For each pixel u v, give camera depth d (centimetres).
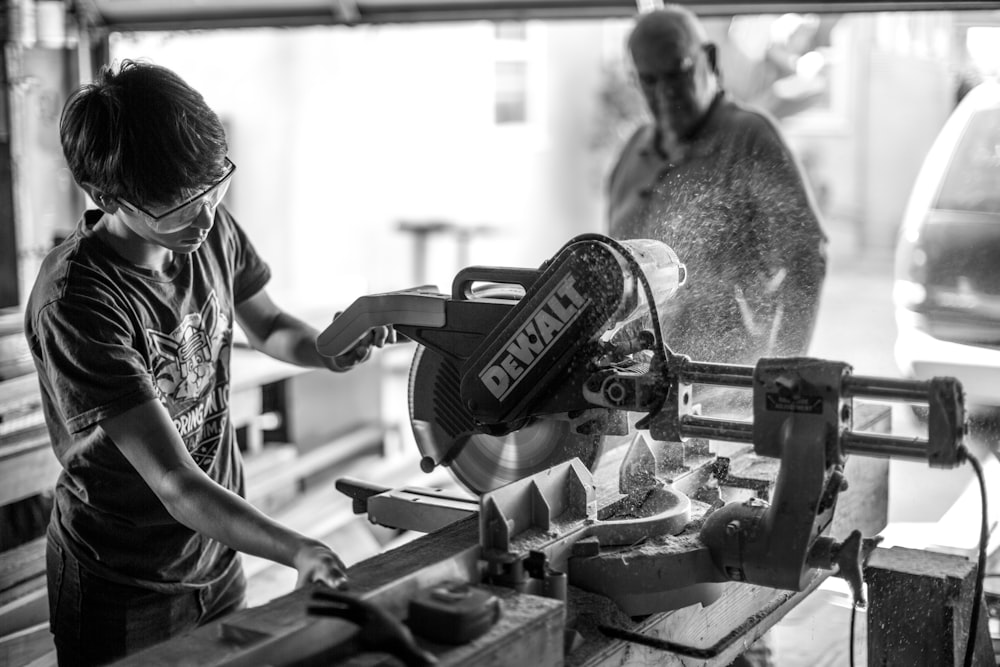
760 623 147
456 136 859
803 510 127
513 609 120
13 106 368
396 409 499
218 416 183
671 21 287
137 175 141
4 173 371
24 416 267
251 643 114
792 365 126
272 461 375
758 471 178
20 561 263
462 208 872
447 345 162
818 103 1119
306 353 196
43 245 383
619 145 955
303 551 128
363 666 112
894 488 341
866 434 125
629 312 143
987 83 501
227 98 790
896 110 1073
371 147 816
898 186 1082
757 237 273
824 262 275
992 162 449
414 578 123
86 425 149
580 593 138
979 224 434
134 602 174
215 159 147
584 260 142
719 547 134
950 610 148
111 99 141
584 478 148
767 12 322
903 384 121
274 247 799
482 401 152
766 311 264
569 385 147
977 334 425
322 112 791
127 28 404
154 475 146
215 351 180
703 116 292
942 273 434
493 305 156
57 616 178
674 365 135
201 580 181
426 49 830
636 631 134
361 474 412
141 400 149
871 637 155
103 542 171
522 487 140
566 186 962
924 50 1039
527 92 917
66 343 151
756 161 280
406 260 842
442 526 161
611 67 984
